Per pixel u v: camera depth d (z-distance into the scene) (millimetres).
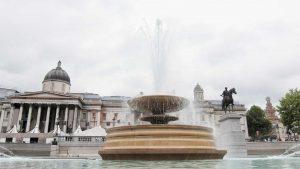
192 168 10039
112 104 98375
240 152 25953
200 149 14930
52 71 98312
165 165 11344
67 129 83688
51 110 90625
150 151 14281
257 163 13719
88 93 107000
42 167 11273
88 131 49750
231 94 29562
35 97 84500
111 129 16719
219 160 15422
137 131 15367
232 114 27625
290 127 70812
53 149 44125
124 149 14859
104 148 16547
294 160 17062
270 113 121875
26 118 89250
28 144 45531
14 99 84125
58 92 88062
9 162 16078
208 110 95000
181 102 19172
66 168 10523
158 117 19172
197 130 15914
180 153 14398
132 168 10062
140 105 19578
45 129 82188
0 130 90500
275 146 49250
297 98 68938
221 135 28312
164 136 15000
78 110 92000
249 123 101125
